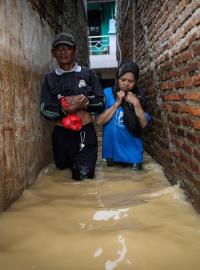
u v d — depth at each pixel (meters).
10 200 2.46
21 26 2.84
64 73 3.39
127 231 2.02
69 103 3.20
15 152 2.59
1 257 1.74
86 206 2.52
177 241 1.93
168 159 3.37
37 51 3.42
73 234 1.99
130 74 3.75
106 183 3.23
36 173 3.26
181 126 2.77
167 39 3.12
